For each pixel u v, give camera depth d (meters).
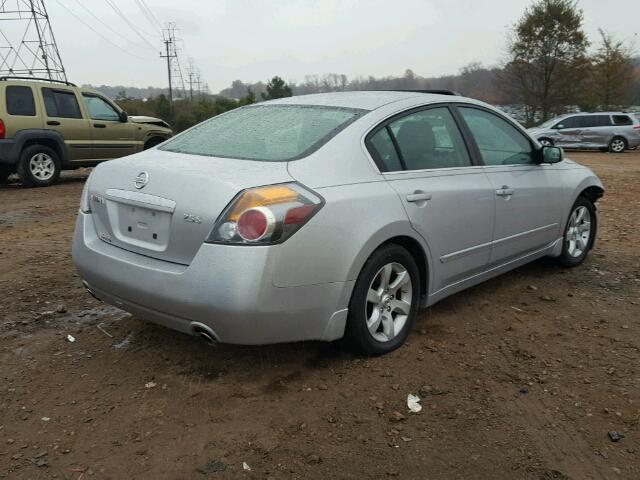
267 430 2.98
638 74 41.19
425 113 4.14
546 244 5.20
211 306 2.99
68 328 4.21
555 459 2.77
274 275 3.02
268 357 3.73
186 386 3.40
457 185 4.08
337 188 3.33
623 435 2.96
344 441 2.90
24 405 3.20
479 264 4.41
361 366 3.62
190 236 3.11
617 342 4.01
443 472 2.68
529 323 4.34
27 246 6.52
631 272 5.59
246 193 3.03
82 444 2.87
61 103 11.89
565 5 37.12
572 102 38.97
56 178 11.95
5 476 2.63
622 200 10.24
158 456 2.79
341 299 3.36
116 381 3.46
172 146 3.97
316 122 3.76
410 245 3.82
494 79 40.12
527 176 4.84
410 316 3.89
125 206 3.47
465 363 3.70
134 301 3.37
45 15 33.44
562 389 3.39
